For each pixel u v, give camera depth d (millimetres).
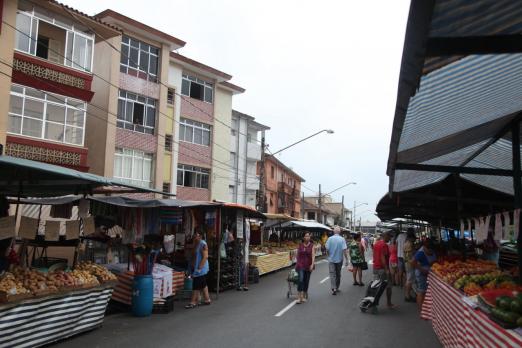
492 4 2479
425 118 4707
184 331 8820
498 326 4340
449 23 2672
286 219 27125
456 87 3898
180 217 13930
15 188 10562
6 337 6496
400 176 9586
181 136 33375
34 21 20062
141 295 10281
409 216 22094
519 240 6809
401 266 16172
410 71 2922
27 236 9312
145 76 29016
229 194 39812
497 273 7457
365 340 8148
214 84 36000
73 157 20953
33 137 19688
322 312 11039
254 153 42875
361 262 16766
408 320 10055
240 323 9633
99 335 8430
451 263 9375
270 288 16266
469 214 15086
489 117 5812
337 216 93312
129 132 27906
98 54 26469
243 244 16281
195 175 34281
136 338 8211
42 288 7277
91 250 15484
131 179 27953
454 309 6715
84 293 8383
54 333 7594
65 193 11008
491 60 3424
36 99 19984
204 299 12602
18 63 19266
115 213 14039
